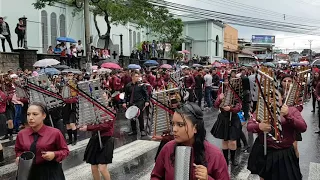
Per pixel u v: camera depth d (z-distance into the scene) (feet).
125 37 113.91
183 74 50.19
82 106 17.02
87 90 16.90
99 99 17.08
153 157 25.04
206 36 171.22
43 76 25.85
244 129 35.27
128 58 87.51
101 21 100.89
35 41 80.23
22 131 13.78
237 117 22.74
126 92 33.32
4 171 22.13
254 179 20.27
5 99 29.86
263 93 13.56
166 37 116.88
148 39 131.54
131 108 21.76
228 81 22.06
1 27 59.16
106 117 17.16
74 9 88.89
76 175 21.07
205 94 54.39
